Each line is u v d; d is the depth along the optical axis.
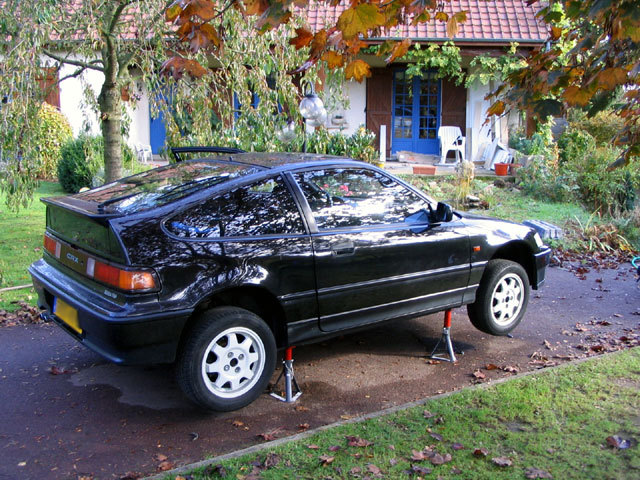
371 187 4.68
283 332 4.22
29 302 6.25
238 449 3.61
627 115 3.97
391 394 4.40
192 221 3.85
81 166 12.41
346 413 4.10
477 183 12.67
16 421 3.93
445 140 15.74
